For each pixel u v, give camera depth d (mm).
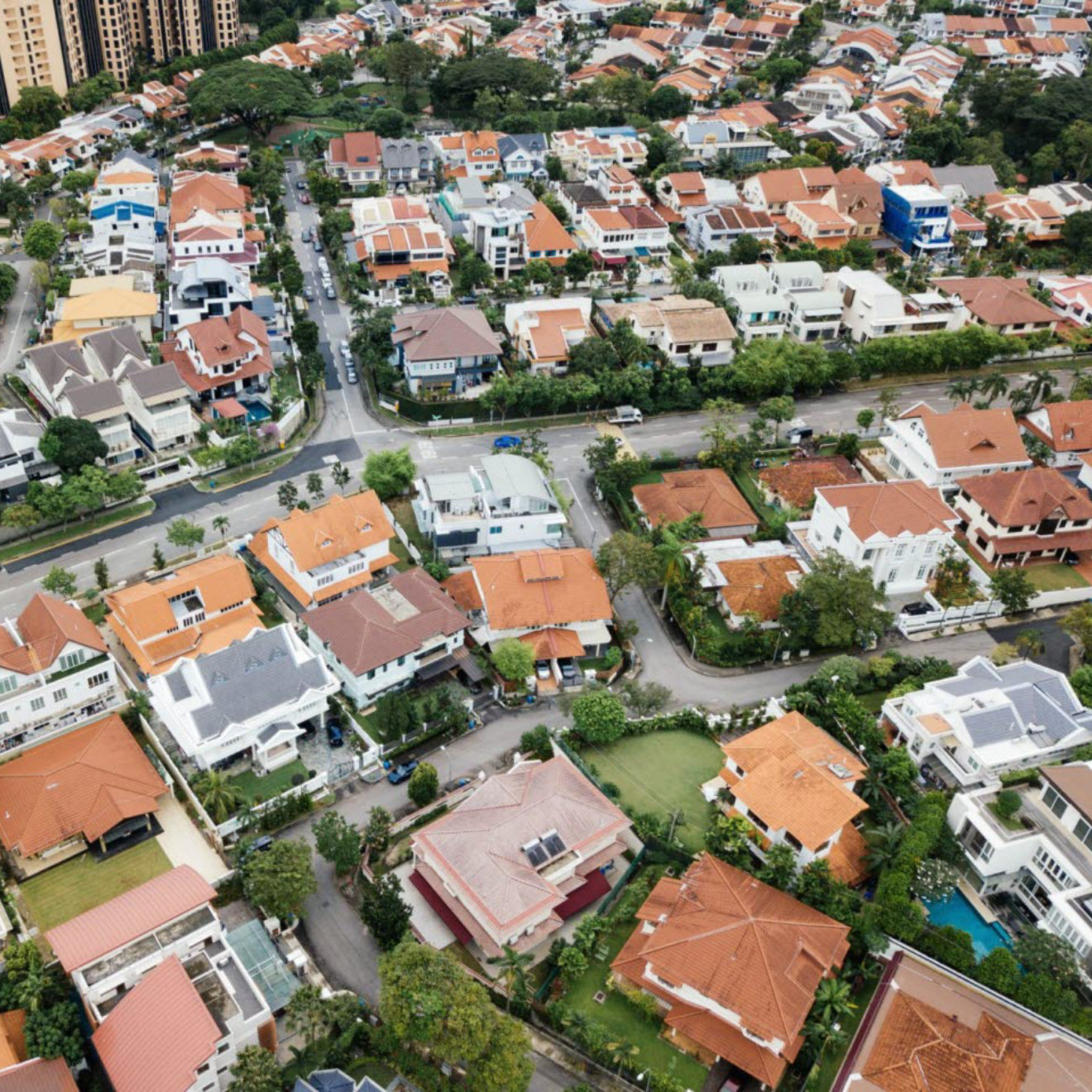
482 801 81438
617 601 112812
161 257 171250
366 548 108250
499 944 73000
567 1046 70250
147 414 124375
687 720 95500
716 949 70688
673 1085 66500
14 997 67750
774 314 162750
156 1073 61562
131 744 89000
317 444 133375
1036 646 102500
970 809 81750
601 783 88375
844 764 84125
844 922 75625
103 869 81062
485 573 105062
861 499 111812
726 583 109562
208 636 97125
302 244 185250
